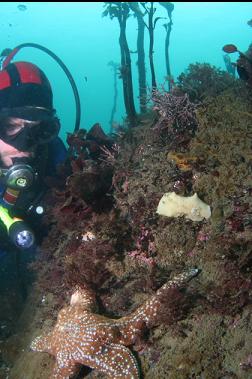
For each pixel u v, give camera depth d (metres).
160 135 0.85
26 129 0.86
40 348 0.60
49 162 1.00
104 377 0.58
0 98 0.89
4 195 0.84
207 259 0.63
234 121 0.76
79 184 0.76
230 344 0.52
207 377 0.50
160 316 0.56
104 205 0.79
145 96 1.02
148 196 0.74
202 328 0.55
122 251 0.72
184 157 0.75
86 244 0.74
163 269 0.66
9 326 1.07
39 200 0.93
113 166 0.86
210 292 0.57
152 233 0.70
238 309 0.55
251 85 0.84
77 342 0.54
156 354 0.55
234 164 0.70
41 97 0.92
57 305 0.80
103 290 0.69
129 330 0.55
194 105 0.82
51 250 0.94
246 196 0.66
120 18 1.25
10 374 0.86
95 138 1.00
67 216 0.84
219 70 0.95
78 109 1.13
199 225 0.67
